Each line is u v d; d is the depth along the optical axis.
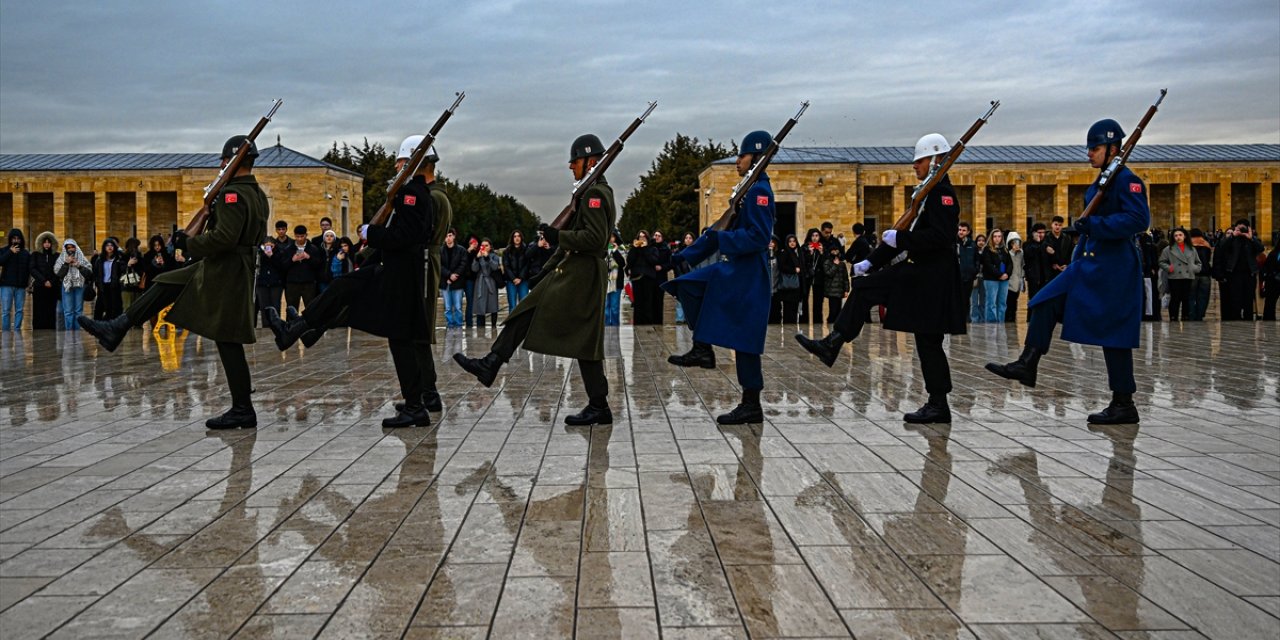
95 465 6.19
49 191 53.25
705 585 3.93
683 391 9.48
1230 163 54.53
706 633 3.44
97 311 20.69
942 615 3.62
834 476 5.80
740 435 7.11
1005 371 7.97
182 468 6.10
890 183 53.69
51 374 11.13
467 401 8.86
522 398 9.05
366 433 7.28
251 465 6.18
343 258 19.92
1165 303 26.95
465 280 19.34
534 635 3.43
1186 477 5.75
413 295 7.44
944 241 7.36
